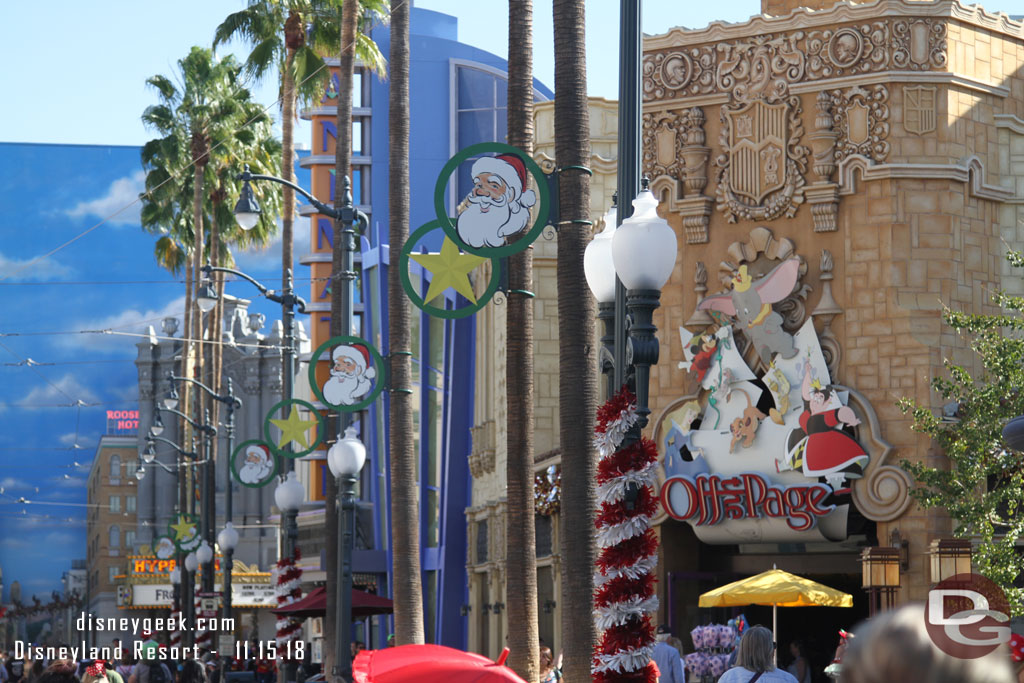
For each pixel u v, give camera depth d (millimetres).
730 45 33375
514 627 22422
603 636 12883
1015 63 33125
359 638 62562
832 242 32031
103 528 144000
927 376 30828
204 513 68000
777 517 31250
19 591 145875
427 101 82812
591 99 42531
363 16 51500
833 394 31234
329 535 36531
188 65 74062
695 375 32938
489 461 47594
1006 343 26250
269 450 39500
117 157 145500
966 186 31922
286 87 52969
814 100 32375
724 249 33188
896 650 2389
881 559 28969
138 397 147500
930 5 31891
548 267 42906
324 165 97250
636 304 12414
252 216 31125
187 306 86125
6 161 143625
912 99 31734
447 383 53062
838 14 32188
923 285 31391
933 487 29953
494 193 16953
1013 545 26453
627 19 13438
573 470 18359
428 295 18625
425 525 55781
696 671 27609
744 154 33062
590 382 18562
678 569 33781
